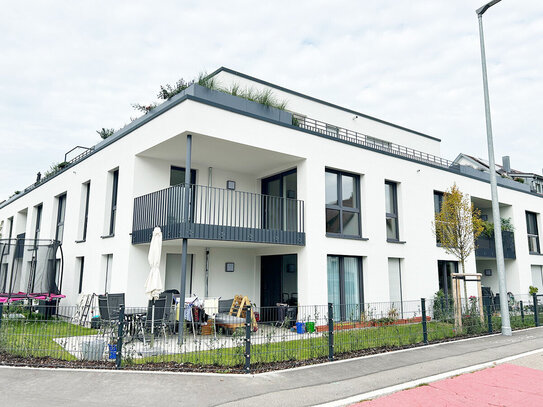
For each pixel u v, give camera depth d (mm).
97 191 12906
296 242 10914
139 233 10391
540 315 12969
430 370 6422
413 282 13586
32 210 19328
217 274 12109
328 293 11617
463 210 12766
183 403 4715
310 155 11508
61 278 13711
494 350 8117
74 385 5285
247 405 4691
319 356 7113
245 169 12766
